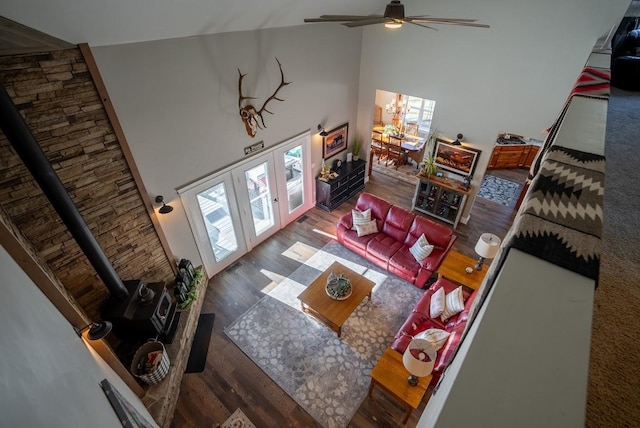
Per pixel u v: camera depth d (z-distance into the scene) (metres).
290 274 5.60
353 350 4.43
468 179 6.20
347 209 7.20
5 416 0.86
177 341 4.12
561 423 0.58
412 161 8.91
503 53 5.09
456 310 4.14
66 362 1.64
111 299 3.70
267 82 5.00
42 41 2.71
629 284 1.63
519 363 0.69
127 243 4.02
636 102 3.74
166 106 3.90
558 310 0.82
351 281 4.89
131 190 3.85
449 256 5.11
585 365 0.68
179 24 3.50
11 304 1.33
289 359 4.33
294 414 3.79
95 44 3.09
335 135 6.88
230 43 4.28
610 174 2.44
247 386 4.05
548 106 5.04
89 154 3.37
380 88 6.75
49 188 2.71
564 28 4.50
